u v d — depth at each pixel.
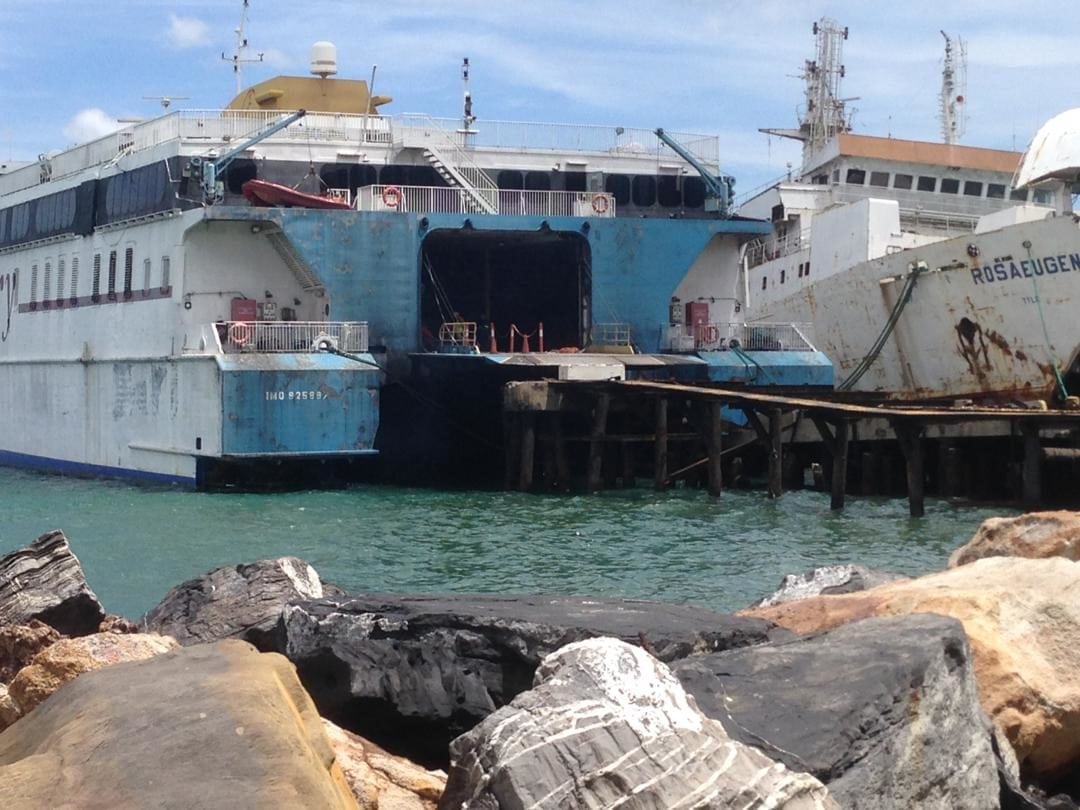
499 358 31.94
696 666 8.27
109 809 4.96
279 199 33.28
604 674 6.64
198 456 31.67
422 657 9.78
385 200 34.03
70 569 11.09
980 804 8.07
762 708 7.77
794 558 21.66
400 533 24.56
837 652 8.30
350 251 32.88
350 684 9.55
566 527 25.52
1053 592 10.39
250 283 33.91
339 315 32.84
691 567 20.69
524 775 5.93
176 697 5.84
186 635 11.27
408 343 33.25
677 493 31.95
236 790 5.06
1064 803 8.86
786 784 5.93
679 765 5.95
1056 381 33.84
